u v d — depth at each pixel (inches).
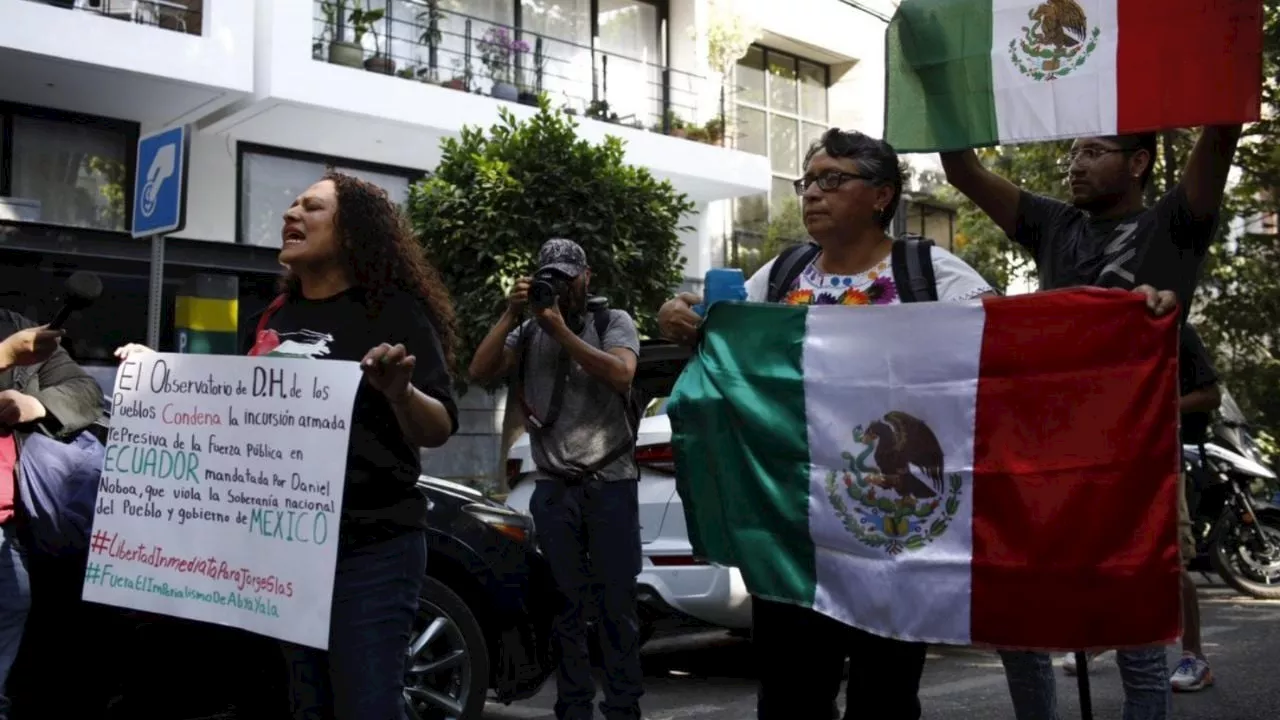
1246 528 362.9
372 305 114.0
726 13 681.6
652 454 244.7
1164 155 527.5
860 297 120.3
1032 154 604.7
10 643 144.3
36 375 148.2
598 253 454.6
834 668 121.8
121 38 437.7
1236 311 628.1
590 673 182.2
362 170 557.0
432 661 182.5
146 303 451.8
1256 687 229.1
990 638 112.3
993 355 114.1
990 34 132.9
